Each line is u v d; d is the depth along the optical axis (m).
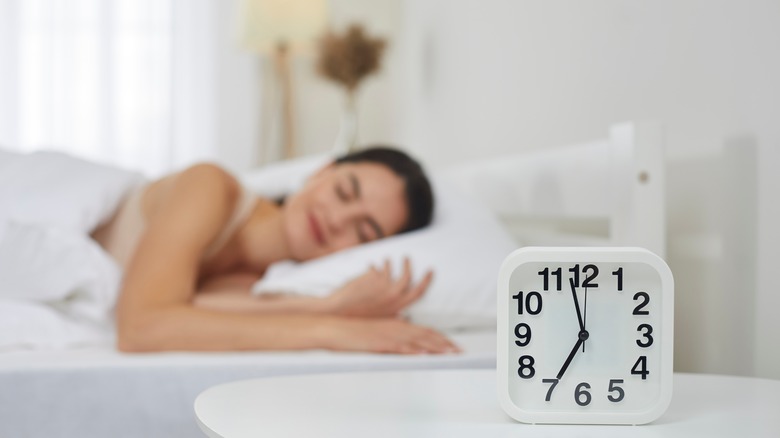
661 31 1.32
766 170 1.05
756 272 1.08
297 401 0.75
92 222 1.54
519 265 0.72
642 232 1.18
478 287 1.39
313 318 1.27
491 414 0.72
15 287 1.34
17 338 1.26
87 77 3.69
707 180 1.21
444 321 1.40
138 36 3.71
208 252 1.56
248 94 3.76
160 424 1.14
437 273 1.39
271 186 1.98
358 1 3.77
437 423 0.68
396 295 1.36
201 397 0.76
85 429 1.13
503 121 2.17
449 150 2.73
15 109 3.63
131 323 1.25
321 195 1.52
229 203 1.49
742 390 0.82
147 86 3.71
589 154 1.39
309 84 3.80
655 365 0.71
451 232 1.48
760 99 1.07
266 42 3.39
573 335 0.72
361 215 1.50
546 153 1.62
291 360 1.18
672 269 1.34
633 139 1.18
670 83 1.30
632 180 1.18
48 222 1.42
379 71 3.32
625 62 1.45
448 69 2.73
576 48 1.67
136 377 1.14
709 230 1.21
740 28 1.11
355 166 1.53
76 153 3.68
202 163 1.48
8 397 1.11
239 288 1.58
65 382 1.12
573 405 0.71
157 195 1.54
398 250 1.42
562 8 1.74
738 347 1.14
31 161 1.58
